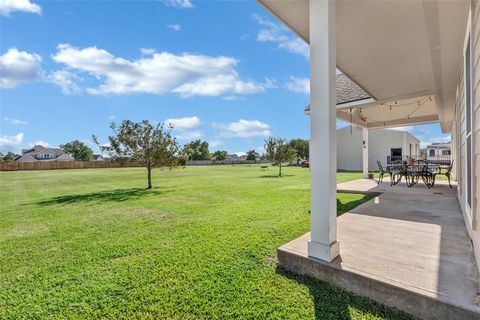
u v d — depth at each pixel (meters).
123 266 2.79
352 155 20.78
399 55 4.10
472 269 2.12
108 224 4.61
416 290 1.83
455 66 4.46
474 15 2.35
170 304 2.05
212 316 1.89
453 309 1.67
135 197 7.68
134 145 10.02
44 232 4.20
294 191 8.16
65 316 1.97
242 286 2.28
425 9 2.91
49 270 2.76
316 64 2.39
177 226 4.30
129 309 2.02
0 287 2.43
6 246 3.54
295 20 3.18
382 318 1.81
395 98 6.30
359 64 4.46
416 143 23.44
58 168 33.44
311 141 2.44
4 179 16.25
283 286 2.27
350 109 7.98
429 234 3.04
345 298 2.06
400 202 5.00
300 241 2.89
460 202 4.58
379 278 2.01
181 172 21.30
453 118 8.92
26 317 1.98
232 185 10.41
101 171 25.70
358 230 3.23
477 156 2.25
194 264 2.76
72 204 6.71
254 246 3.21
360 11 2.98
